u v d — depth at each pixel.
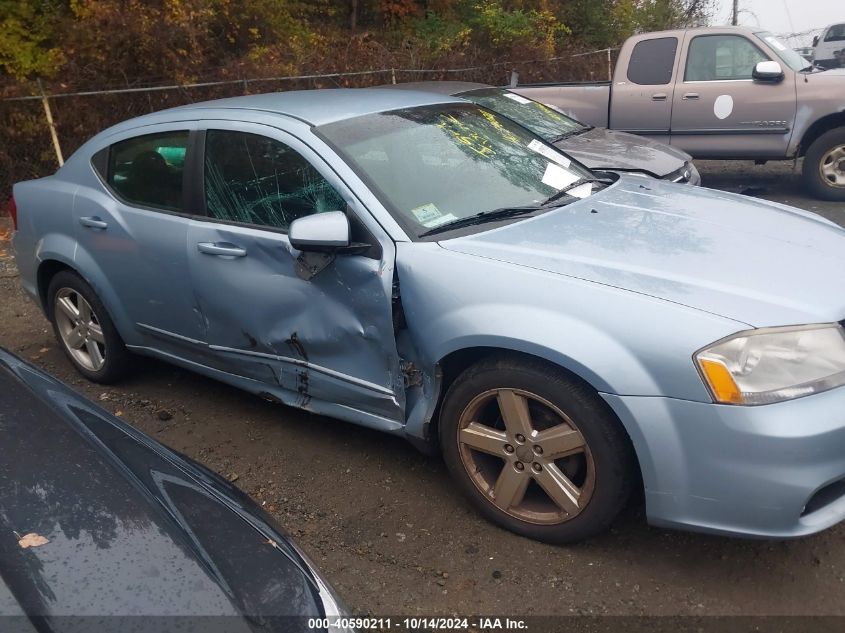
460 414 3.04
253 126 3.57
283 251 3.31
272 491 3.45
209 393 4.48
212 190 3.67
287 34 14.37
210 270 3.61
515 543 3.01
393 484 3.46
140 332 4.21
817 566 2.82
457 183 3.47
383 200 3.18
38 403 2.27
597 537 3.03
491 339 2.80
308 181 3.34
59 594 1.59
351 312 3.18
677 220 3.33
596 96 9.46
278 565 1.86
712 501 2.55
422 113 3.83
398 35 16.86
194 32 11.16
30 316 5.93
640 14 21.64
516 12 16.81
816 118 8.49
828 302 2.64
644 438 2.58
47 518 1.79
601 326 2.63
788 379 2.49
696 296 2.64
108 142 4.23
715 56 8.92
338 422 4.05
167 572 1.70
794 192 9.29
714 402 2.48
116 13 10.48
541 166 3.89
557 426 2.82
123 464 2.08
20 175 9.47
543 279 2.79
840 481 2.64
